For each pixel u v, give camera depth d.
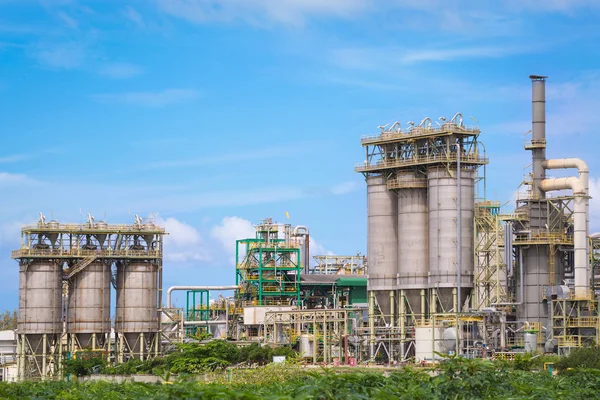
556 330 187.62
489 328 190.88
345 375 79.12
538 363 156.50
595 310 185.50
